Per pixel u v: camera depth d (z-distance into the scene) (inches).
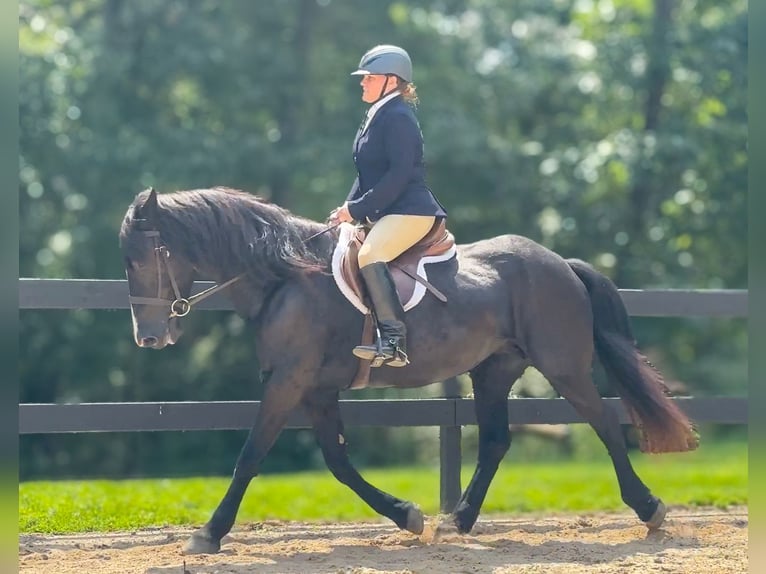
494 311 302.5
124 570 263.9
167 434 903.7
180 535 322.7
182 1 922.1
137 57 904.9
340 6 962.7
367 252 282.7
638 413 317.1
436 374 299.0
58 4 946.7
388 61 288.2
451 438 365.1
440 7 1015.0
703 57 884.6
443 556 282.0
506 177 930.1
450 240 302.8
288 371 281.7
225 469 895.7
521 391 669.9
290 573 257.8
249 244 283.0
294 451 900.6
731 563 274.5
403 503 302.2
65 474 895.1
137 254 271.7
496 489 497.7
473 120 954.7
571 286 312.7
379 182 283.4
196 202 281.4
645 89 924.0
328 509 438.3
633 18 940.6
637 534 325.4
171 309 276.8
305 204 916.6
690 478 529.3
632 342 322.3
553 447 889.5
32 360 903.7
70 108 899.4
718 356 1007.0
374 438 875.4
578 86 994.1
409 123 286.7
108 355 902.4
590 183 930.1
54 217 919.7
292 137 922.1
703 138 883.4
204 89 928.3
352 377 290.2
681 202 900.0
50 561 280.7
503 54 1054.4
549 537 325.1
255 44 924.6
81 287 333.4
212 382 912.3
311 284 285.1
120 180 856.3
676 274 919.0
